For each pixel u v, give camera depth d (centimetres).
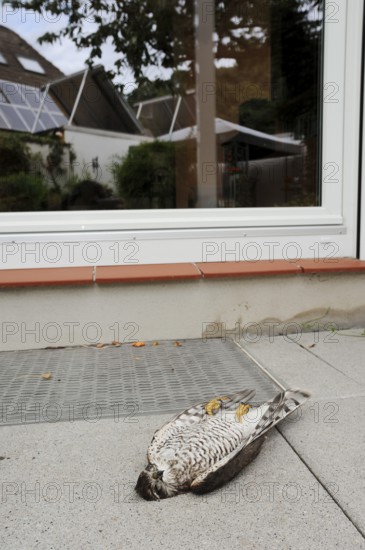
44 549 162
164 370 314
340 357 329
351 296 379
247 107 560
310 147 457
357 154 393
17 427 244
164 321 362
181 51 628
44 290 347
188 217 405
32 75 598
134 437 233
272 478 199
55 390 287
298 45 494
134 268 375
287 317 374
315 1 454
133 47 633
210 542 164
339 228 403
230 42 581
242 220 402
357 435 230
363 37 381
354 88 388
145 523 174
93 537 168
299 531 169
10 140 570
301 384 288
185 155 585
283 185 506
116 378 303
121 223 390
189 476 188
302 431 235
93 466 210
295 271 366
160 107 630
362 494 188
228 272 358
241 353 341
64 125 605
